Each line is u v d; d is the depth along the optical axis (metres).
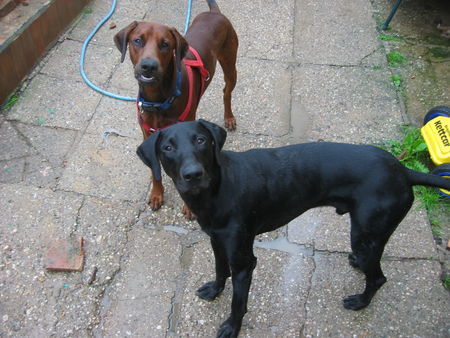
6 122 1.87
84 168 1.72
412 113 1.99
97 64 2.18
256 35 2.41
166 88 1.39
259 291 1.38
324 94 2.08
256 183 1.12
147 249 1.48
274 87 2.11
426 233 1.53
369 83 2.13
